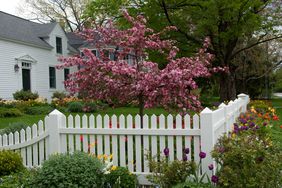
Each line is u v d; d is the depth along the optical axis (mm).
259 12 19016
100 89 6488
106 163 4734
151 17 17000
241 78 28719
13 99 20453
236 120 8172
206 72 6480
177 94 6078
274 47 30234
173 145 4844
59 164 4305
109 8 17250
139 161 4992
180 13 17797
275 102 30828
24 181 4703
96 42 7172
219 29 17750
